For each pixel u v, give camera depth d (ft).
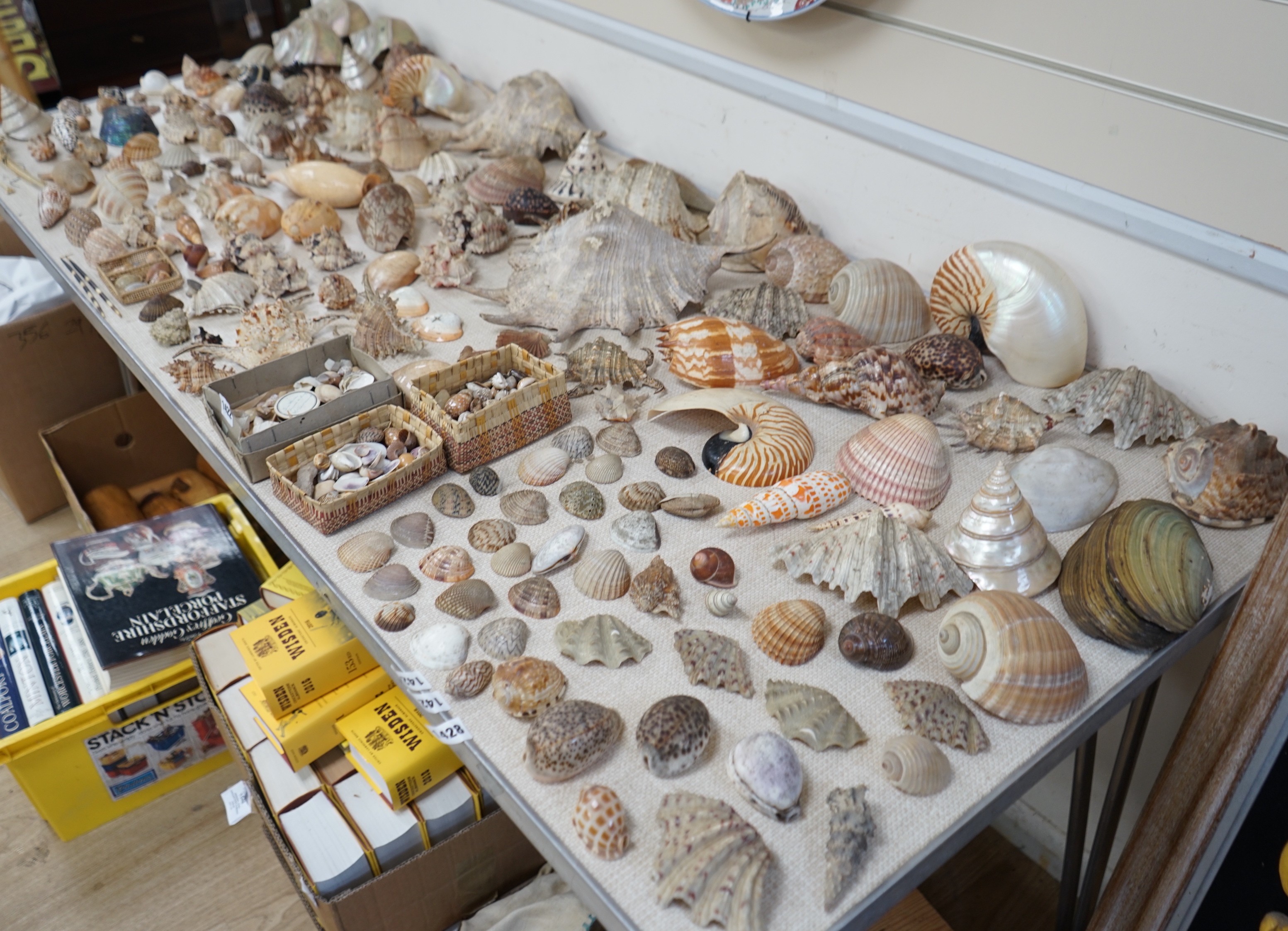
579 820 2.88
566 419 4.71
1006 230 4.93
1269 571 3.46
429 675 3.51
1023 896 5.79
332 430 4.33
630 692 3.40
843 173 5.63
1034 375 4.76
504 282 5.90
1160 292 4.43
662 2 6.22
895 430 4.27
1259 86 3.78
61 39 11.69
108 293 5.93
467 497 4.28
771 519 4.03
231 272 5.90
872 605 3.74
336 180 6.71
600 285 5.41
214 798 6.19
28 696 5.62
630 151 7.20
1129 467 4.29
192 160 7.57
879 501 4.22
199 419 4.83
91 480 7.46
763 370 4.84
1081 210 4.55
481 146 7.49
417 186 6.88
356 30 9.12
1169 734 5.17
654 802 3.03
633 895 2.76
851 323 5.21
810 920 2.69
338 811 4.57
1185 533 3.53
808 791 3.04
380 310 5.19
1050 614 3.36
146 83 9.09
